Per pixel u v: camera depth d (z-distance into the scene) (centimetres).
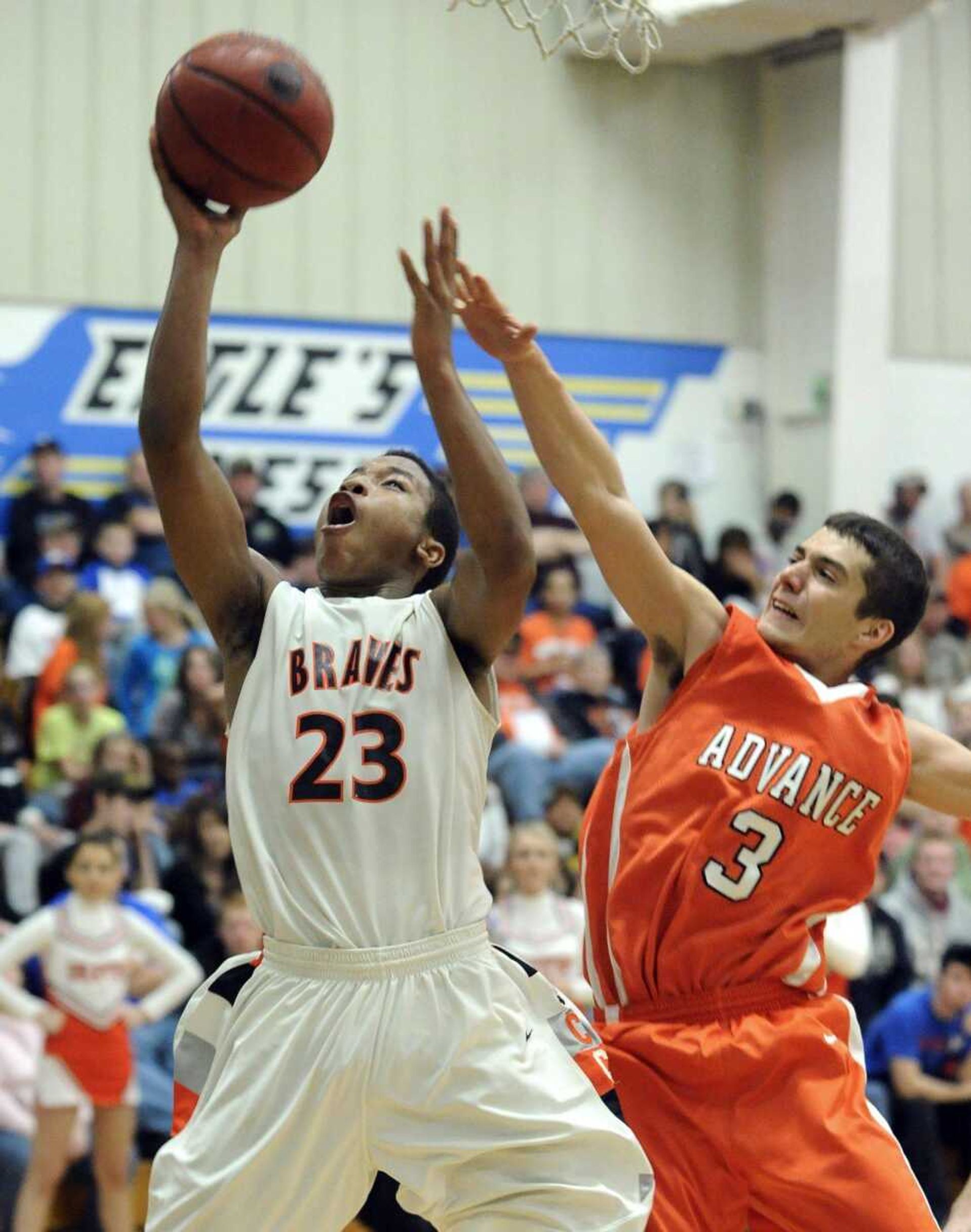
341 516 610
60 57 1934
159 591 1644
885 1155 605
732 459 2222
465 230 2108
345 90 2052
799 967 625
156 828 1345
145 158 1959
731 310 2222
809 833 621
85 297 1931
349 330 2030
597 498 611
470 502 559
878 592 644
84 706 1515
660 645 642
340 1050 539
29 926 1104
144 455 557
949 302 2319
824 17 2042
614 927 623
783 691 627
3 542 1844
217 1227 544
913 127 2300
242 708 575
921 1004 1200
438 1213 549
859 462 2145
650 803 624
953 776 648
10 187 1914
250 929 1211
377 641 571
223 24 1995
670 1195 602
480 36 2108
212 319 1980
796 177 2209
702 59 2189
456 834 564
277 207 2017
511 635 578
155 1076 1196
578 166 2155
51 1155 1085
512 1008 558
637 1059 616
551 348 2142
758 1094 607
